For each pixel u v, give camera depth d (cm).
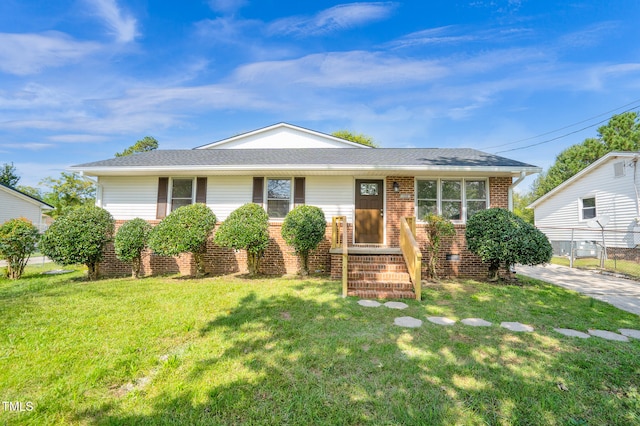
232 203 966
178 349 364
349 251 795
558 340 400
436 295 637
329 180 964
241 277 845
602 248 1114
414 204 916
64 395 273
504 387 289
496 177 904
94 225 827
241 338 396
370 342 387
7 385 287
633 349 375
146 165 914
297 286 704
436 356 350
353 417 245
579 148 2647
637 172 1199
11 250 846
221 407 256
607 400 273
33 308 523
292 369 318
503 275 827
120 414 248
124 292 640
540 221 1794
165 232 793
